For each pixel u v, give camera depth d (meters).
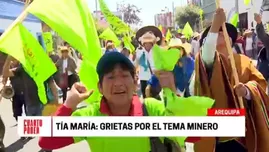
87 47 2.69
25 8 2.76
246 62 3.50
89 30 2.81
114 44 12.20
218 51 3.45
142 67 7.77
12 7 25.03
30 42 2.74
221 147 3.41
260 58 7.02
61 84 9.39
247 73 3.46
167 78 2.39
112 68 2.32
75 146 6.59
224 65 3.37
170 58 2.36
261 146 3.33
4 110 10.28
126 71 2.34
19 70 7.09
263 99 3.35
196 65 3.40
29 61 2.75
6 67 3.34
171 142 2.39
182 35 18.52
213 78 3.32
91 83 2.80
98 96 2.78
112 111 2.40
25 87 7.10
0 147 2.64
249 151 3.34
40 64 2.78
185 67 6.18
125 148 2.36
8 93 3.57
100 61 2.36
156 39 7.90
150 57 7.65
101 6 11.77
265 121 3.32
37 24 27.25
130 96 2.35
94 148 2.39
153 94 5.69
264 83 3.47
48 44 9.26
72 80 9.47
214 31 3.25
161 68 2.38
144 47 7.79
